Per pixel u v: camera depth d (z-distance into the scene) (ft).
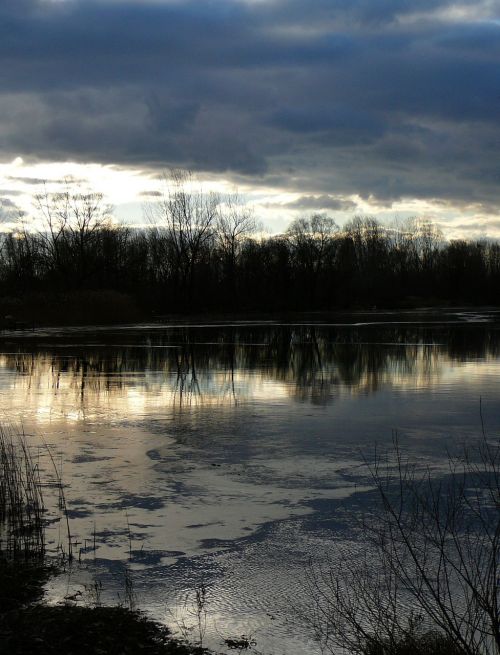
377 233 435.94
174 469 38.96
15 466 37.76
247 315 270.26
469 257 420.77
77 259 269.23
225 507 32.68
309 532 29.43
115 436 47.01
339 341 130.11
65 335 150.41
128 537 28.94
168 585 24.58
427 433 47.91
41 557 26.71
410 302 373.61
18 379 75.56
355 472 38.29
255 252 310.04
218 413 55.31
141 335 150.41
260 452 42.75
